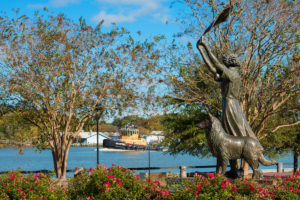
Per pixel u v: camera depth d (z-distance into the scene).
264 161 9.48
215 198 7.43
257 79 18.27
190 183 8.19
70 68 16.80
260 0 16.22
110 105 18.17
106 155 53.88
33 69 16.77
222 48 16.97
